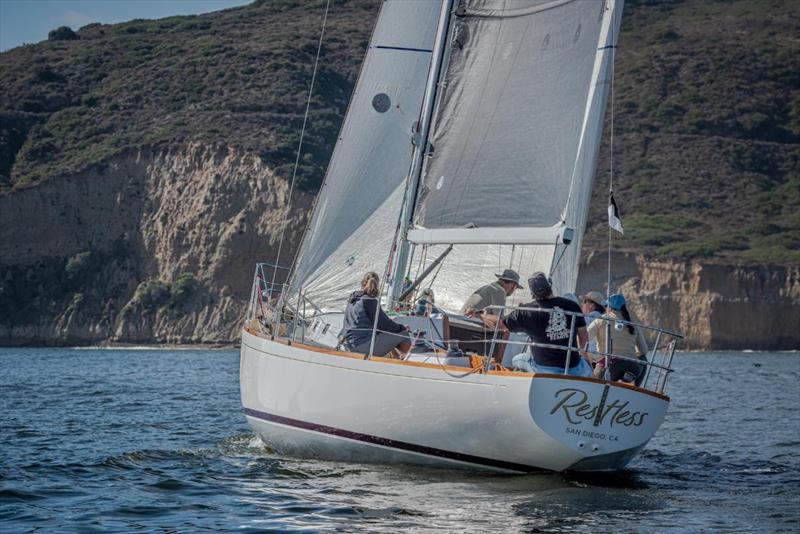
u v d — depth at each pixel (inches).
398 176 1033.5
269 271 5580.7
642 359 846.5
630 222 6811.0
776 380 2674.7
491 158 895.1
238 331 5398.6
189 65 7332.7
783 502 749.9
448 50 925.8
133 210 5885.8
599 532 643.5
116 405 1654.8
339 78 7401.6
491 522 669.9
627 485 816.9
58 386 2186.3
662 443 1161.4
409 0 1038.4
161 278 5639.8
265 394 938.7
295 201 5703.7
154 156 6023.6
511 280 871.7
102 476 868.6
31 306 5620.1
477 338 867.4
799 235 6589.6
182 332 5433.1
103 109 6884.8
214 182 5812.0
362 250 1027.3
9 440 1146.0
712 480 861.2
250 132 6309.1
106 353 4675.2
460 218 899.4
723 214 7027.6
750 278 5861.2
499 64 899.4
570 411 753.6
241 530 656.4
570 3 889.5
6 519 694.5
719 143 7815.0
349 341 871.1
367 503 730.2
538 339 782.5
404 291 930.1
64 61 7588.6
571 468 785.6
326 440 879.1
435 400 794.2
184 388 2114.9
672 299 5792.3
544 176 882.8
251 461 940.0
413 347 861.2
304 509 714.2
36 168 6338.6
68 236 5836.6
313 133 6461.6
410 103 1037.2
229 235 5605.3
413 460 834.8
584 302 885.2
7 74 7372.1
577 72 889.5
